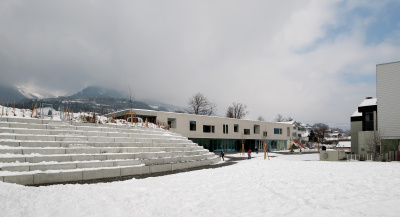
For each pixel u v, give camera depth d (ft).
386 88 105.81
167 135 79.05
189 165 64.75
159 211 22.22
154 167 53.42
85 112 89.86
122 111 131.95
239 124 183.11
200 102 252.01
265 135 201.77
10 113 62.59
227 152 176.35
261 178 41.24
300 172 47.57
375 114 116.78
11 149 38.81
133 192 29.48
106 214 21.15
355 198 24.89
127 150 54.70
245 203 24.84
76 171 40.63
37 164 38.06
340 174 43.52
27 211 20.92
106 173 44.52
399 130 101.55
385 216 18.35
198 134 157.38
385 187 30.48
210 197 27.66
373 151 103.86
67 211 21.44
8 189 26.53
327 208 21.62
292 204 23.73
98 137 53.57
